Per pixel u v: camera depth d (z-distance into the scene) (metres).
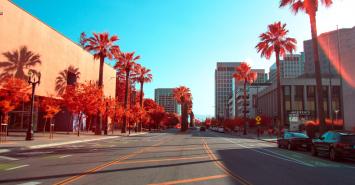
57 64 55.59
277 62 44.28
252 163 16.09
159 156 19.05
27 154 20.30
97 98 46.25
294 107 86.12
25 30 46.72
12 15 43.97
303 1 29.27
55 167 14.01
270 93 101.06
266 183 10.40
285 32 44.72
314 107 86.19
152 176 11.54
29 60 47.62
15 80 36.88
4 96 36.12
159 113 110.44
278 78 43.69
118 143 33.00
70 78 62.50
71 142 32.97
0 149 22.20
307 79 86.94
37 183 10.11
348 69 43.59
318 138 21.23
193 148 25.94
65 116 62.72
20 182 10.30
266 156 20.20
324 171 13.60
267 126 83.50
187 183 10.19
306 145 25.86
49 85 53.06
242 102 160.25
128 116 66.75
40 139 34.19
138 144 31.39
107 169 13.35
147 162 15.93
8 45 43.34
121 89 105.69
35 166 14.38
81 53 65.38
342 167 15.16
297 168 14.51
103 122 73.88
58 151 22.67
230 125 104.81
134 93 79.69
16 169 13.40
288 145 26.98
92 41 49.69
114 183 10.11
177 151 22.80
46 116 38.22
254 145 31.89
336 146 17.84
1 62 42.12
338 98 86.94
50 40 53.31
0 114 36.03
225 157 18.83
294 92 86.75
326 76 96.56
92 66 71.44
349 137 17.62
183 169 13.44
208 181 10.59
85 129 72.44
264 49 45.72
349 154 17.12
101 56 50.16
